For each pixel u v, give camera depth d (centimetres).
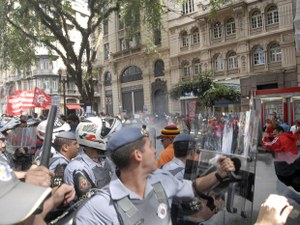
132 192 176
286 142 582
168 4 3078
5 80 5550
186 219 204
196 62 2994
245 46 2633
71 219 190
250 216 197
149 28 1681
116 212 170
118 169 190
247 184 201
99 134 275
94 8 1555
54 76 4828
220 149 220
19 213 115
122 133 181
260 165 909
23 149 599
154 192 181
